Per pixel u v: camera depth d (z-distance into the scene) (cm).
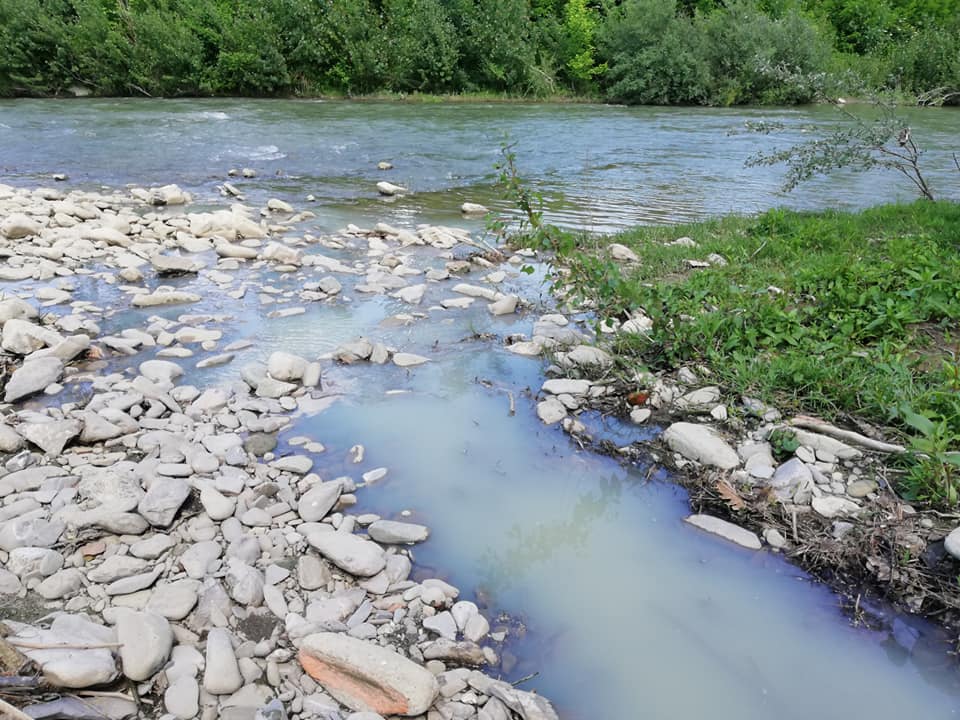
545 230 555
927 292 549
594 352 501
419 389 471
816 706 252
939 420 393
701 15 3017
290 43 2655
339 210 999
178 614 270
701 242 790
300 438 407
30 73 2544
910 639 280
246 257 747
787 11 3162
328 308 610
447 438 414
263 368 475
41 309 582
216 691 238
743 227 857
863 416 416
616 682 259
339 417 434
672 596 302
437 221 945
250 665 250
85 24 2488
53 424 383
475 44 2834
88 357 495
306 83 2712
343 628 271
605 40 2938
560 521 348
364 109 2266
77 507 323
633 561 322
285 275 696
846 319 510
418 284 679
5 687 219
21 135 1518
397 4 2806
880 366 429
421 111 2252
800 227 788
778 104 2766
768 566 320
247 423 416
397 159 1404
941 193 1112
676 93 2808
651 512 357
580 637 279
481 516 350
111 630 252
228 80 2623
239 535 318
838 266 599
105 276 675
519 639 277
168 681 241
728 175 1272
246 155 1399
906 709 251
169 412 426
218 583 285
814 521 338
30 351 491
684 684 259
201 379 471
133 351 507
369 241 825
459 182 1209
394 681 237
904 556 307
